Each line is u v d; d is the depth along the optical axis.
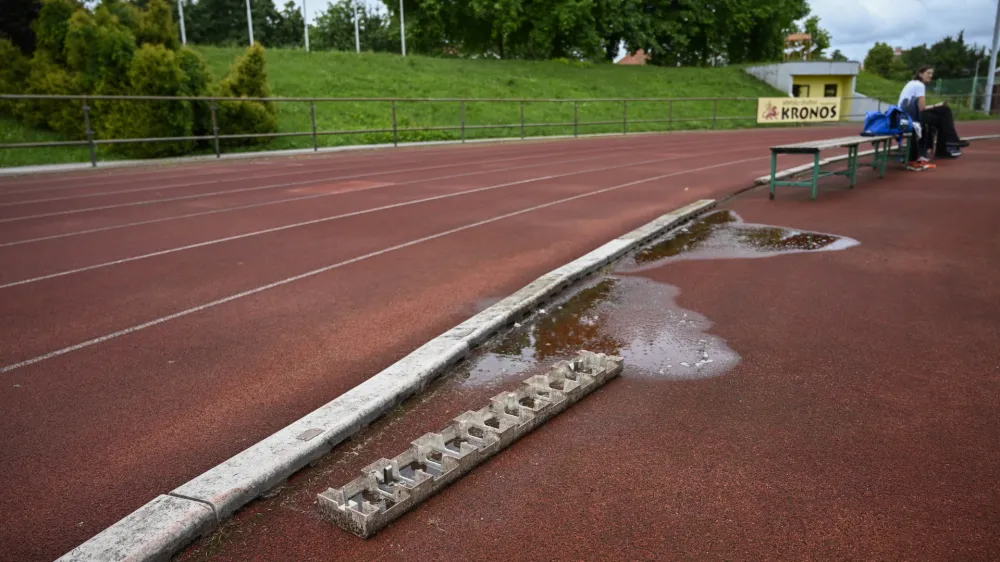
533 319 4.29
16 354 3.87
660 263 5.61
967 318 4.04
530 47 45.28
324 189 10.80
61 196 10.45
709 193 9.46
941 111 12.53
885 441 2.64
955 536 2.07
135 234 7.41
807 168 11.09
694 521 2.18
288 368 3.59
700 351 3.64
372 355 3.76
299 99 17.39
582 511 2.24
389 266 5.78
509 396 2.93
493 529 2.16
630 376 3.34
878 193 8.88
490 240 6.74
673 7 45.12
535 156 16.34
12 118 17.56
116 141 14.57
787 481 2.38
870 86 37.59
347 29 61.31
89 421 3.02
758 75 36.97
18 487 2.50
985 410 2.87
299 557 2.06
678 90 34.19
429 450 2.55
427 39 45.34
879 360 3.44
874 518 2.17
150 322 4.41
